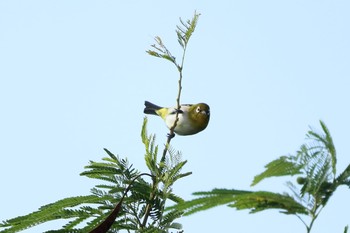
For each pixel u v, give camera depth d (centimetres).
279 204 489
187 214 483
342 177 496
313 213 490
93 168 778
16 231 696
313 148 497
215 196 482
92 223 725
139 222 746
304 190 494
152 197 761
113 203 750
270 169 500
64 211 718
